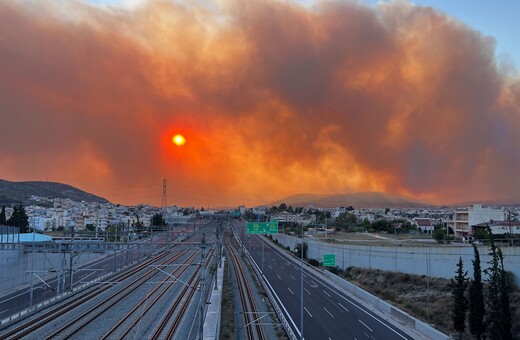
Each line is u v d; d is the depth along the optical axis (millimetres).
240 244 175250
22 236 96625
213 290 76375
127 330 50625
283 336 53594
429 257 74438
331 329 56906
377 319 62594
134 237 141125
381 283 81875
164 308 63125
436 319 60906
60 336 47188
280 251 155750
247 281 95312
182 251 145625
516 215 174375
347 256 103188
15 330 48562
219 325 56469
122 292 74625
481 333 51625
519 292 57344
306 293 81562
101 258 120750
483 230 116875
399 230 173500
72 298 67312
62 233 164875
